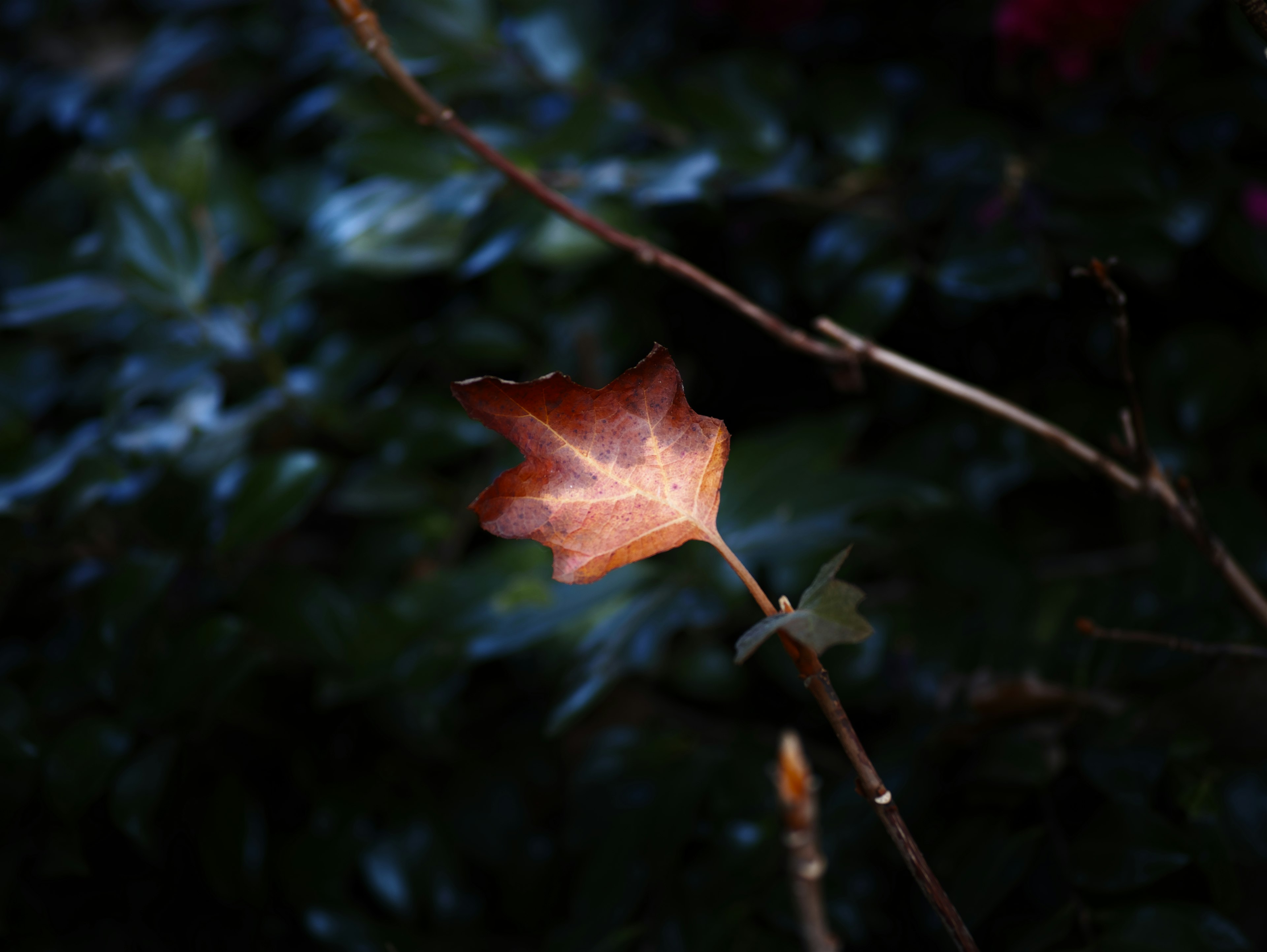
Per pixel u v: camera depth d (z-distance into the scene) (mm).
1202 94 942
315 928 813
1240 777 699
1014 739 713
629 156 979
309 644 835
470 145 696
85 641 806
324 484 884
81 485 829
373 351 1046
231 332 951
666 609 796
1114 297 644
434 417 1003
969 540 936
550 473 559
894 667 909
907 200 942
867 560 969
